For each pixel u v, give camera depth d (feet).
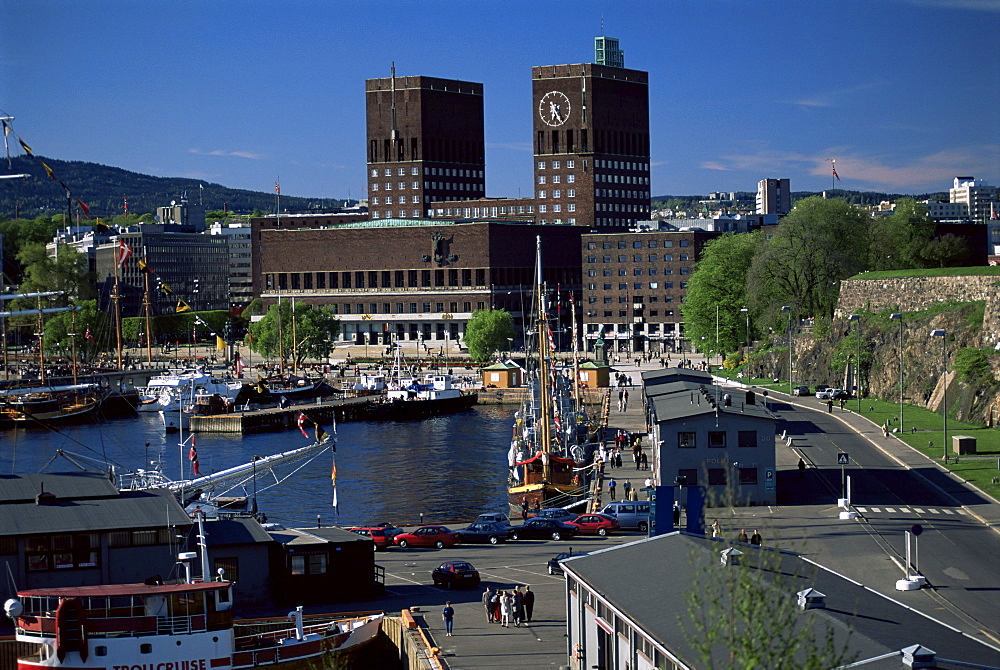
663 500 321.52
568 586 247.91
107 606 237.66
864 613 192.24
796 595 191.52
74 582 274.57
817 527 361.51
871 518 374.63
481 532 371.97
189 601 240.73
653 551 239.71
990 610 272.10
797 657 169.78
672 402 465.06
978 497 405.39
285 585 295.48
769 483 404.16
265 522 377.71
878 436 554.05
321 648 253.44
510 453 588.09
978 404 588.09
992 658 174.70
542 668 240.94
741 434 404.98
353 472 605.31
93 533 276.21
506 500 520.42
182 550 284.61
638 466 518.78
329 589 298.76
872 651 172.04
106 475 327.06
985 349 625.82
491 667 241.96
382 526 375.04
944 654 173.37
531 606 275.59
